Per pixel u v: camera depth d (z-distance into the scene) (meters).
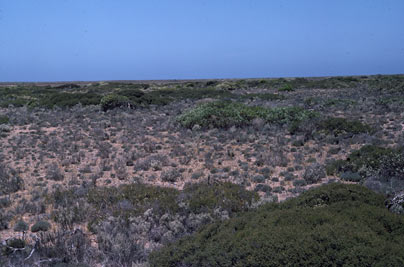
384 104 28.66
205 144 17.33
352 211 6.04
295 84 63.41
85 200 9.70
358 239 4.90
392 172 11.23
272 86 62.50
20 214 9.14
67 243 6.97
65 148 17.11
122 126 23.27
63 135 20.25
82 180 12.08
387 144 16.09
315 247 4.72
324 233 4.97
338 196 7.13
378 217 5.83
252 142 17.91
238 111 22.47
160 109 32.56
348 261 4.54
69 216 8.45
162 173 12.33
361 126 18.58
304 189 10.66
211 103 24.55
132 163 14.35
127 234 7.52
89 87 66.69
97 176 12.52
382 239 5.08
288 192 10.62
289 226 5.43
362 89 47.16
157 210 8.61
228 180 11.77
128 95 36.38
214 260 4.96
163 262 5.46
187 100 39.66
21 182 11.66
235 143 17.34
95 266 6.31
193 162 14.39
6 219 8.65
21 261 6.30
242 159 14.72
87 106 32.88
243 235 5.40
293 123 20.20
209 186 10.39
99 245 6.98
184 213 8.42
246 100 38.06
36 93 55.72
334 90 51.06
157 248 6.67
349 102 30.91
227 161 14.47
